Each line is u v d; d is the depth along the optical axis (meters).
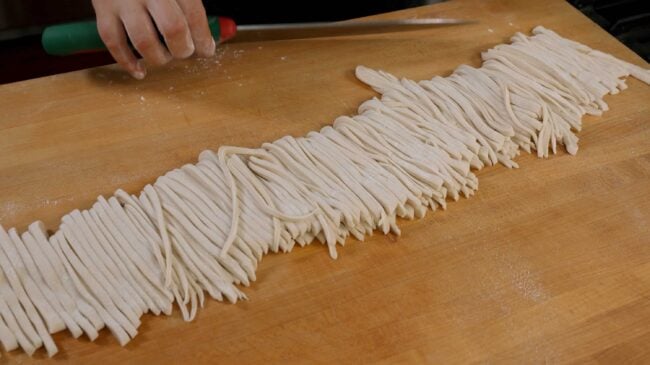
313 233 1.41
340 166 1.49
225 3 2.18
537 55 1.81
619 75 1.82
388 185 1.46
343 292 1.33
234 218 1.37
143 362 1.21
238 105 1.67
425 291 1.34
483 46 1.90
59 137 1.56
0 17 2.21
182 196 1.41
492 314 1.32
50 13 2.26
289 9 2.20
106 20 1.55
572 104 1.73
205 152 1.49
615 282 1.39
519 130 1.64
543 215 1.50
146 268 1.29
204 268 1.31
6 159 1.50
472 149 1.57
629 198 1.56
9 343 1.18
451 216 1.49
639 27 2.06
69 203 1.44
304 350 1.24
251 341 1.25
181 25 1.52
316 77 1.77
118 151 1.55
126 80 1.70
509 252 1.43
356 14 2.19
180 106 1.66
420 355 1.25
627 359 1.27
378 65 1.82
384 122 1.60
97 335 1.22
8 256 1.28
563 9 2.03
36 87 1.66
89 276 1.27
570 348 1.28
